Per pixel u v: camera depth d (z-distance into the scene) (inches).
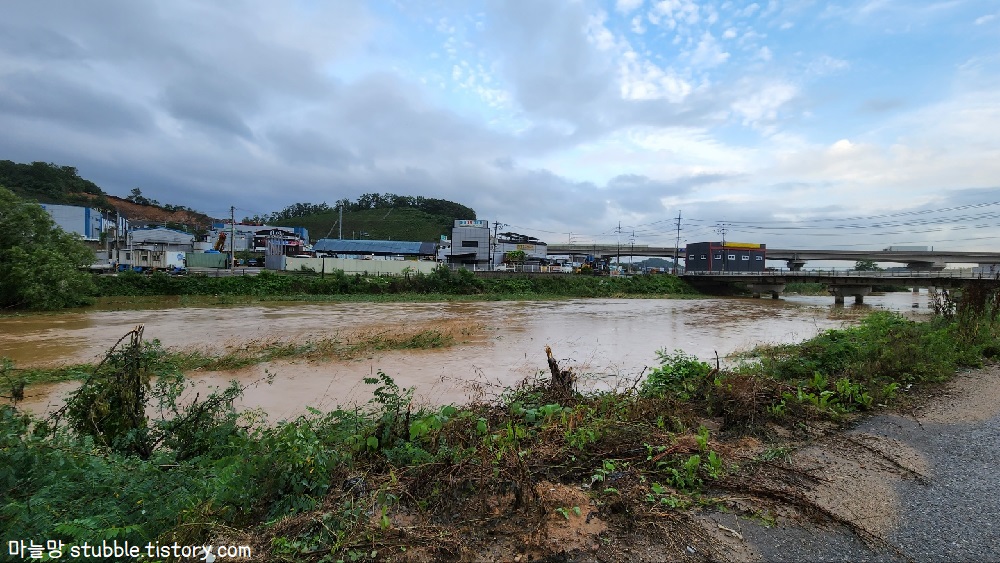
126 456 184.4
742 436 209.3
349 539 122.5
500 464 159.9
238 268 2026.3
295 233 3065.9
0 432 142.3
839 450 193.6
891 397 263.3
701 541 128.6
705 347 663.8
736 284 2482.8
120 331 778.8
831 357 335.3
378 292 1710.1
